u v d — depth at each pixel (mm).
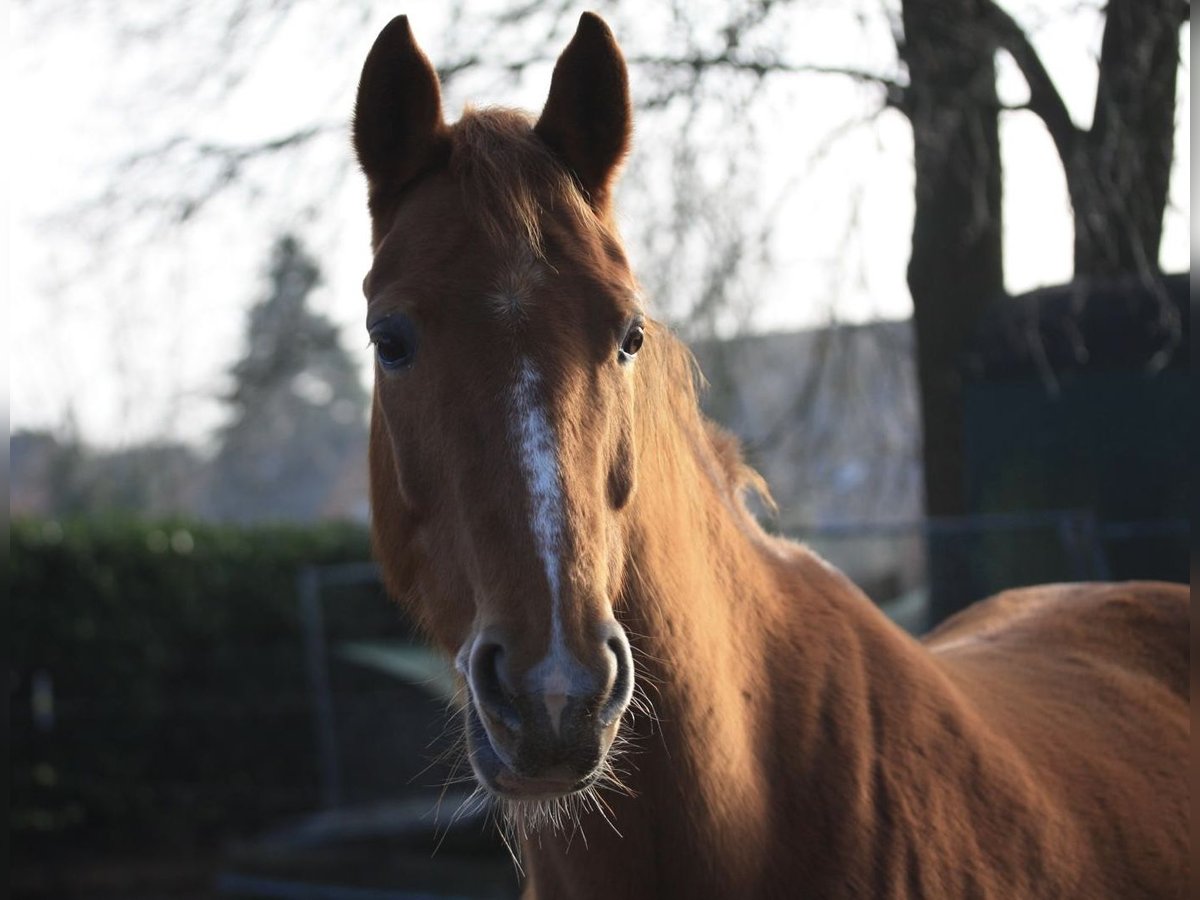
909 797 1913
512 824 2109
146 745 8734
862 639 2070
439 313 1694
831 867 1830
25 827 8289
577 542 1568
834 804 1861
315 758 9070
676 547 1831
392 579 2039
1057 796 2131
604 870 1812
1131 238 4871
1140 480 5125
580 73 1908
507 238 1711
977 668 2467
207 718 8898
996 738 2127
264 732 9000
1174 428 5051
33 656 8430
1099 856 2109
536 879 1964
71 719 8492
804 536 5441
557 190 1803
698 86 5488
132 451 8375
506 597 1551
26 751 8367
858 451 7828
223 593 9094
